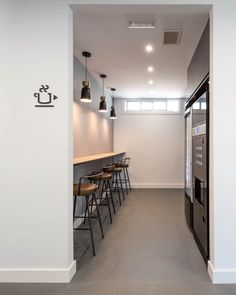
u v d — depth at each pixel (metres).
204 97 2.35
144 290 1.89
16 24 2.06
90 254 2.53
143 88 5.58
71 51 2.14
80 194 2.53
